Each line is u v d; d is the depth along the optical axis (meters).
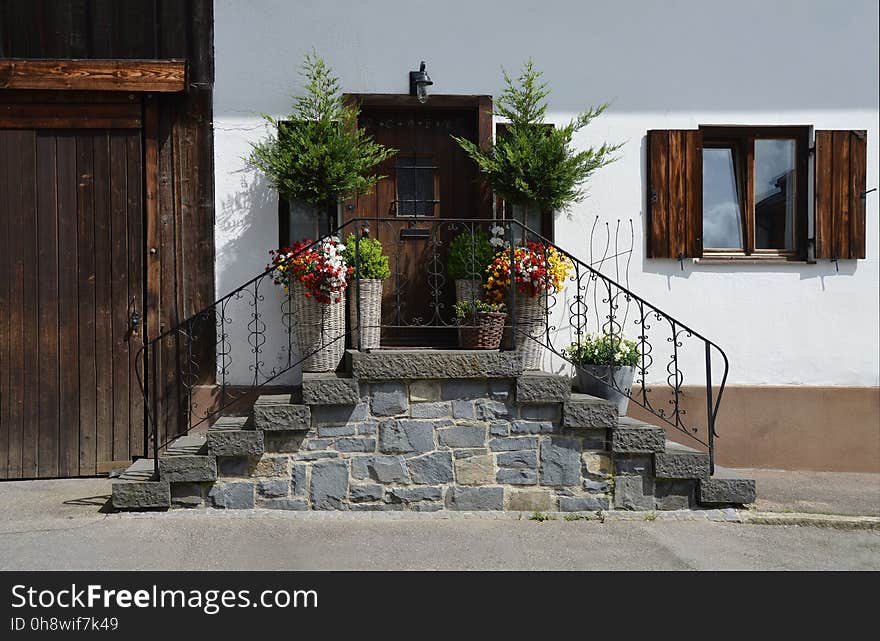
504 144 6.11
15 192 6.02
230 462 5.12
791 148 6.75
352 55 6.38
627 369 6.07
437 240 6.53
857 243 6.61
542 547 4.64
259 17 6.32
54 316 6.05
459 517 5.16
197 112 6.24
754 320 6.60
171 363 6.16
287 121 6.29
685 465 5.26
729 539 4.84
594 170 6.51
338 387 5.14
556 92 6.53
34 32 6.10
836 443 6.56
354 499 5.21
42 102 6.05
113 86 6.00
